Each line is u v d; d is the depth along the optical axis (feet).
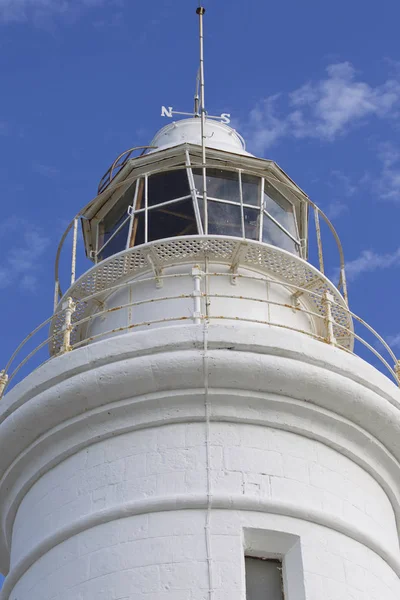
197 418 51.26
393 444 54.39
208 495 48.62
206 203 61.31
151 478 49.78
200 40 73.46
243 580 46.73
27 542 52.01
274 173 65.36
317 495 50.44
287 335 52.75
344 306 61.52
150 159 64.34
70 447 52.54
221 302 57.77
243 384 51.57
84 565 48.52
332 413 52.75
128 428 51.70
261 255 59.11
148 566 47.29
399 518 55.16
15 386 54.95
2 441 54.03
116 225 65.10
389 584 50.47
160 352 52.01
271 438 51.29
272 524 48.62
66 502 51.08
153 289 58.80
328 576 48.24
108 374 51.65
